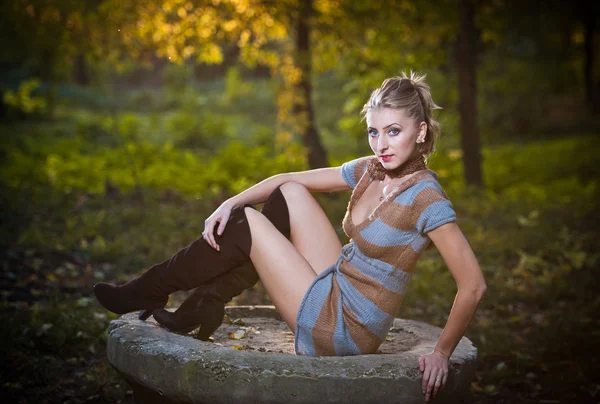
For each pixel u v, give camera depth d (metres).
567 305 5.68
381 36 9.56
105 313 4.68
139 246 6.72
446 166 12.89
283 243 2.68
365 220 2.57
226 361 2.35
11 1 9.01
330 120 20.91
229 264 2.68
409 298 5.43
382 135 2.52
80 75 25.06
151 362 2.47
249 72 29.12
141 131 16.72
